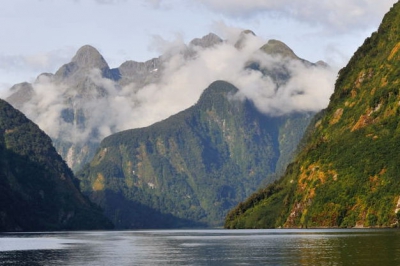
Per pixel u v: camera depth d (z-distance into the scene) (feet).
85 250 588.50
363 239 584.40
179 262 447.83
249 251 526.57
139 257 495.82
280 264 407.03
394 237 595.47
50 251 577.02
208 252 532.73
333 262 397.19
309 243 578.66
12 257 506.07
